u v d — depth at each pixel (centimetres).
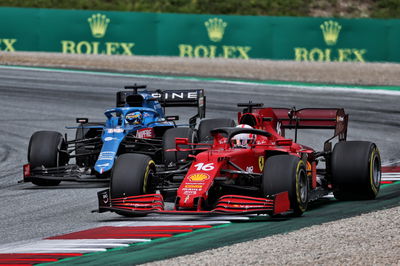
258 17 13362
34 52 13012
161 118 4919
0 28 12838
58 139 4606
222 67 12356
